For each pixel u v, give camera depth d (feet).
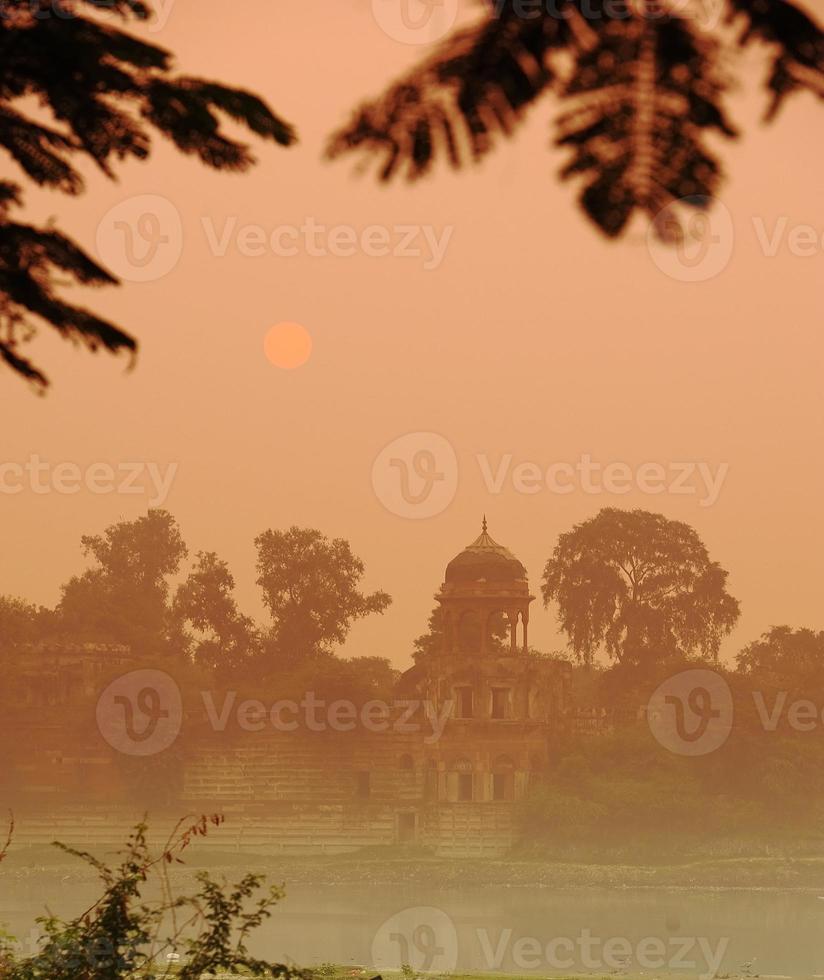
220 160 60.03
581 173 48.80
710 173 48.39
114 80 58.34
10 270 61.52
